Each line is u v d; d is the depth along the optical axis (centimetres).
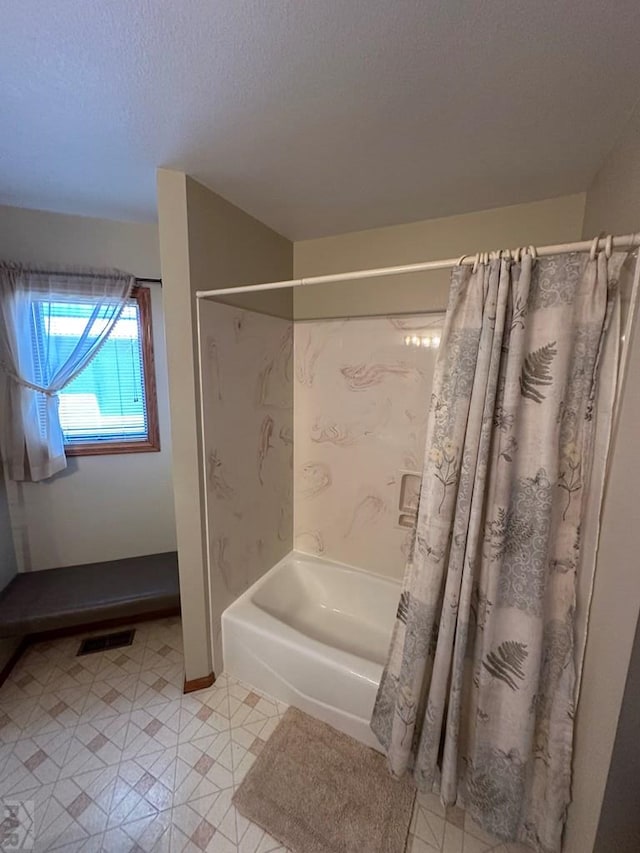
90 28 77
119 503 219
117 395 214
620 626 79
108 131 112
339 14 74
